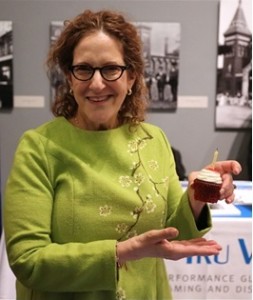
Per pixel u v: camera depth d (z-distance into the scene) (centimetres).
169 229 74
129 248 78
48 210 87
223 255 136
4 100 290
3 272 142
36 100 294
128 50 90
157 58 289
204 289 139
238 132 303
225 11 284
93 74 85
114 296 91
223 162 98
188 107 299
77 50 86
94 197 89
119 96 90
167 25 286
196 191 94
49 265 80
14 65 289
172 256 77
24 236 83
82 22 87
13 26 284
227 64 291
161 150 104
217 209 146
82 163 90
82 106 90
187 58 294
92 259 79
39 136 91
